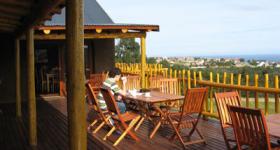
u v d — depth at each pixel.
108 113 6.89
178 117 6.37
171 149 5.85
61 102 11.84
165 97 6.68
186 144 5.96
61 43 13.38
